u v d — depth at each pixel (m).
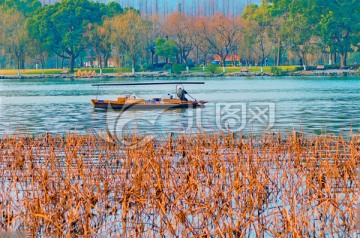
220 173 33.38
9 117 78.00
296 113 79.31
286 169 34.84
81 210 28.77
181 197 28.30
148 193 29.25
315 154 36.56
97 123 69.75
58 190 30.31
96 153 41.69
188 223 26.38
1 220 28.67
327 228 26.45
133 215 28.00
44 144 44.19
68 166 33.16
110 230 26.89
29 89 139.50
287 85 142.00
